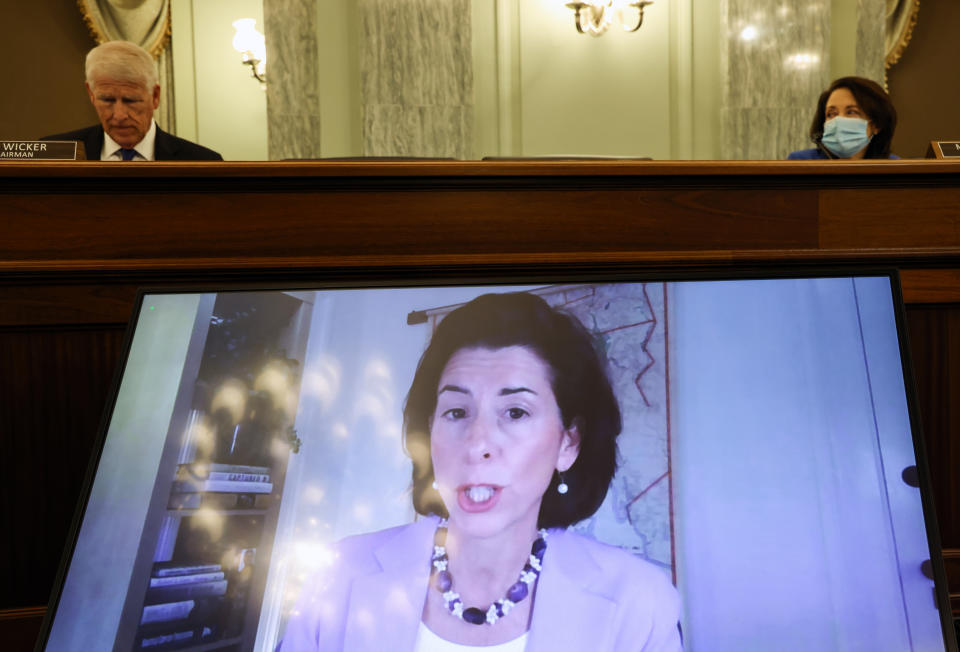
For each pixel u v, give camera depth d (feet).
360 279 4.55
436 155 13.37
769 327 4.14
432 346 4.09
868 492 3.95
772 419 4.01
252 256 4.59
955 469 4.94
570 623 3.69
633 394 4.02
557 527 3.84
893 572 3.85
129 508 3.78
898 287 4.23
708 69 14.01
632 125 14.11
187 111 14.85
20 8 14.53
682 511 3.87
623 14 13.65
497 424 3.96
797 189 4.75
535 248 4.66
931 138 16.37
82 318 4.56
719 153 14.05
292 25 13.08
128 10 14.56
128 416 3.93
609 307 4.14
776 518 3.87
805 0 13.58
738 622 3.72
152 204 4.54
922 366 4.91
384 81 13.14
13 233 4.48
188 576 3.71
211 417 3.96
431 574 3.75
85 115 14.97
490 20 13.78
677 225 4.71
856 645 3.74
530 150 13.99
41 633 3.56
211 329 4.10
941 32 16.25
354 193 4.60
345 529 3.82
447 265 4.54
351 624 3.67
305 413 3.98
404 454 3.93
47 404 4.60
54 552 4.65
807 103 13.74
